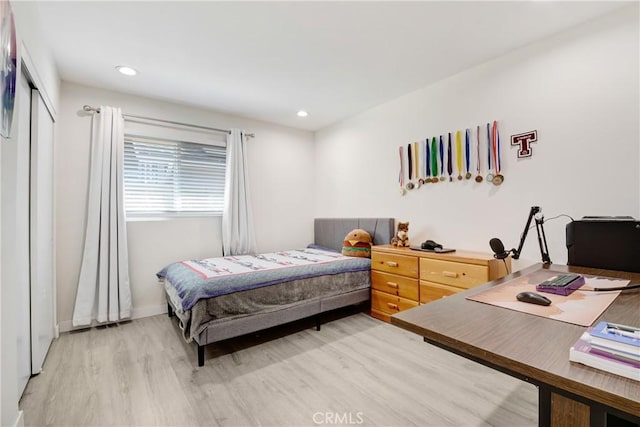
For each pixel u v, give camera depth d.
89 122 2.93
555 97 2.21
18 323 1.71
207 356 2.27
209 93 3.18
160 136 3.34
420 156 3.16
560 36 2.18
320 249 4.13
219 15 1.94
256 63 2.58
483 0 1.83
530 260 2.34
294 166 4.42
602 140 2.00
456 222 2.84
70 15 1.92
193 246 3.52
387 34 2.18
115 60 2.49
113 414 1.61
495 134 2.54
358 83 3.00
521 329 0.82
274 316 2.46
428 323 0.87
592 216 1.94
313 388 1.84
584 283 1.28
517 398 1.73
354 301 3.04
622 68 1.92
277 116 3.95
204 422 1.55
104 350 2.36
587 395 0.56
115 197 2.92
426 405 1.67
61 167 2.78
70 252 2.81
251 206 3.91
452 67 2.69
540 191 2.28
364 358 2.23
